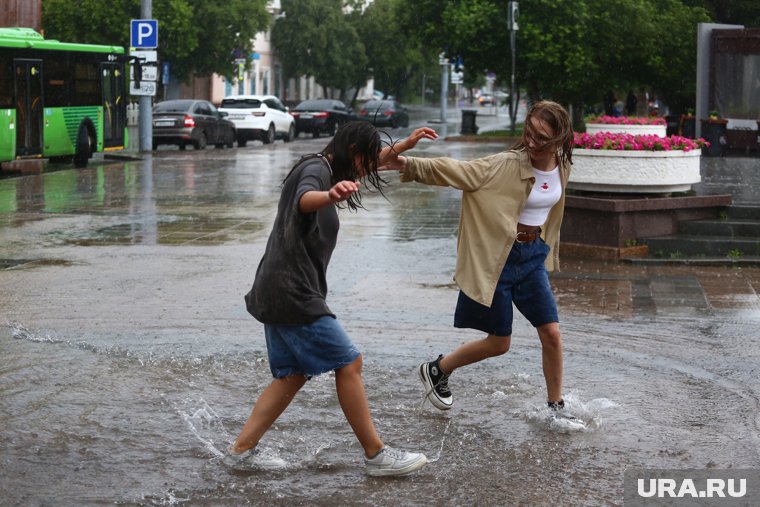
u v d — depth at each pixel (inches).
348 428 374.6
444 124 3836.1
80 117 1647.4
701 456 350.6
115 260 749.9
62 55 1599.4
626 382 441.7
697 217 794.8
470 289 370.9
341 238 858.8
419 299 616.1
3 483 318.0
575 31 2239.2
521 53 2305.6
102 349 487.2
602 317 570.9
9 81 1467.8
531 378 444.5
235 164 1712.6
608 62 2346.2
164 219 989.8
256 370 454.3
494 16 2299.5
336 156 319.6
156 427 373.4
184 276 686.5
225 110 2497.5
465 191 370.9
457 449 354.6
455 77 3659.0
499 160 367.6
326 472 331.9
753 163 1347.2
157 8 3213.6
